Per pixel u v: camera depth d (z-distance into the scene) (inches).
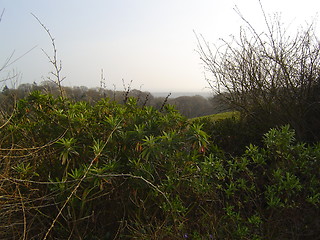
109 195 108.0
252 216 99.7
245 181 105.4
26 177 107.3
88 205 107.5
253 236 95.1
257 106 197.6
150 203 109.0
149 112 124.3
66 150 101.3
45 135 120.9
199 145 104.5
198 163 106.6
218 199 106.5
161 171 109.2
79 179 94.4
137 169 103.2
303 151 114.3
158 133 116.4
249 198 106.3
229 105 215.6
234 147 178.2
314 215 102.7
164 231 96.7
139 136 108.9
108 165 99.6
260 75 197.8
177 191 105.7
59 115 117.5
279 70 192.7
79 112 127.0
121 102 159.6
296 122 185.2
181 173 106.0
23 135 120.6
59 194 100.1
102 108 133.7
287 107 187.0
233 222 98.6
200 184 102.6
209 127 188.9
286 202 100.3
